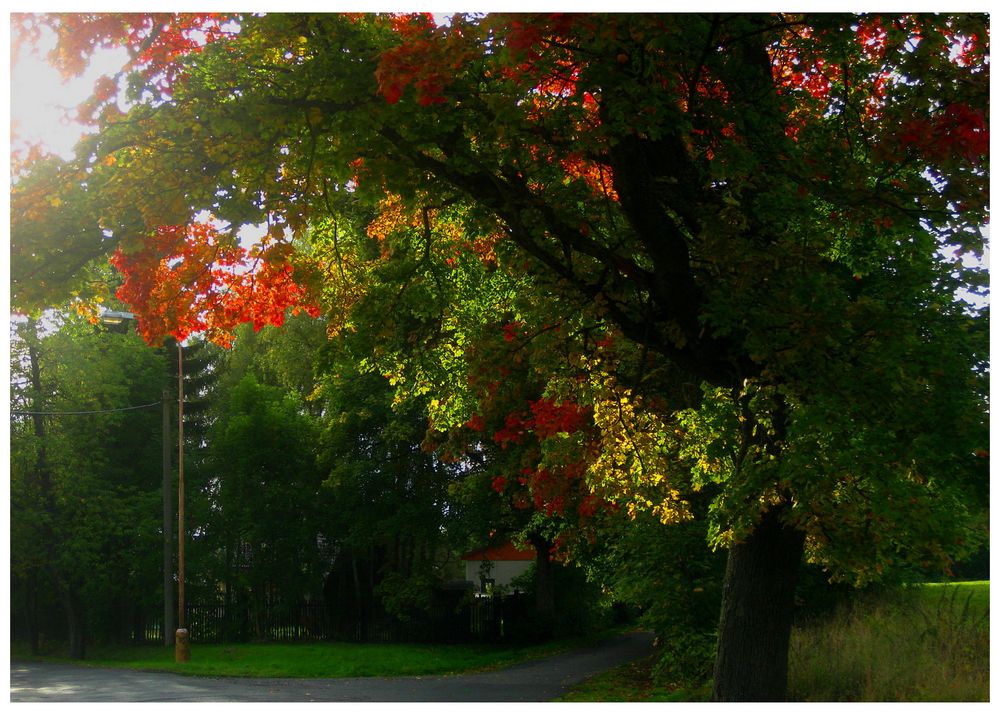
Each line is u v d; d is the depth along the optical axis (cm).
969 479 720
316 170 979
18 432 3036
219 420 3959
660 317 948
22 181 909
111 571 3017
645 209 862
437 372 1347
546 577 3031
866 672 1070
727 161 828
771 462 791
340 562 3550
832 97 1038
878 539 784
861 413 732
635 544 1435
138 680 1966
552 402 1262
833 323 746
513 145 907
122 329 3484
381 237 1329
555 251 1031
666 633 1427
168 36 948
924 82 865
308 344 3834
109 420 3091
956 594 1383
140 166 907
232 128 856
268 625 3400
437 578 3136
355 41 895
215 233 1027
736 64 924
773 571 935
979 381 775
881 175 907
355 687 1747
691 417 1126
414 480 3034
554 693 1536
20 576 3153
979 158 843
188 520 3250
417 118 838
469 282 1343
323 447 3253
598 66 769
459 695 1531
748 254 808
